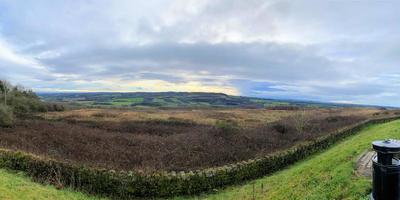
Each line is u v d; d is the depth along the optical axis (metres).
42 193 12.10
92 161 16.39
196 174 15.51
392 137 17.17
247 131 28.95
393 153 3.76
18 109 45.16
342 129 31.53
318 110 68.94
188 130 33.97
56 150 18.41
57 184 13.60
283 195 12.79
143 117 47.59
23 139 21.03
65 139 22.45
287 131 31.88
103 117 45.69
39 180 13.95
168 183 14.65
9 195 10.89
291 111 70.69
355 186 9.12
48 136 23.27
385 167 3.81
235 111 71.38
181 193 14.93
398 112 59.44
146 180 14.29
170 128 35.59
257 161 18.59
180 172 15.34
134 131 32.62
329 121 42.28
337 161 13.33
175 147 21.36
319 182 11.64
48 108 53.19
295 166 20.42
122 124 37.16
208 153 19.86
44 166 14.60
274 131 31.17
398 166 3.78
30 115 40.75
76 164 14.83
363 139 19.72
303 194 11.39
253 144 23.98
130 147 21.05
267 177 18.23
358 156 12.80
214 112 65.12
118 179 14.08
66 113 49.47
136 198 14.05
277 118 51.16
